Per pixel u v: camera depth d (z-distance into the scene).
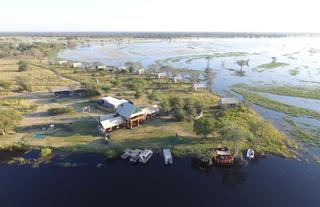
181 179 53.41
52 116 81.38
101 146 64.12
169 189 50.34
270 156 61.78
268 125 75.62
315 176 54.50
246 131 62.56
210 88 118.00
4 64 177.00
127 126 73.00
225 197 48.34
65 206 45.38
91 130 72.00
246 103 94.88
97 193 48.78
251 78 145.50
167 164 58.03
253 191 50.06
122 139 67.25
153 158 60.22
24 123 75.88
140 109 76.62
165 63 194.62
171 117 80.56
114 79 129.25
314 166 58.03
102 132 69.56
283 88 123.38
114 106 83.62
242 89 121.62
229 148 62.66
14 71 151.75
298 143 68.38
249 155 60.69
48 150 60.38
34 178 52.56
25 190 49.06
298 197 48.47
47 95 103.81
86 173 54.56
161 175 54.56
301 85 129.75
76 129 72.44
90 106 90.81
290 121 82.62
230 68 176.50
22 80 124.19
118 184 51.47
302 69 175.12
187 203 46.69
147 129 72.69
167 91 111.81
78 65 169.88
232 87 124.94
